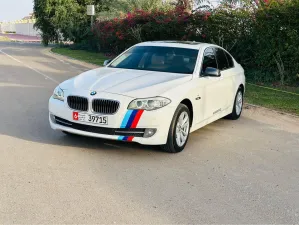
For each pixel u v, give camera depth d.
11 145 6.12
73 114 5.91
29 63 19.52
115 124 5.67
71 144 6.27
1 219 3.85
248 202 4.55
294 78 13.89
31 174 5.00
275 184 5.14
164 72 6.81
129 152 6.04
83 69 17.97
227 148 6.62
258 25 14.46
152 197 4.52
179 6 19.39
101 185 4.78
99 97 5.75
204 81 6.85
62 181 4.83
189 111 6.40
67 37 33.12
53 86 12.33
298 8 13.12
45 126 7.30
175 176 5.20
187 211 4.23
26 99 9.94
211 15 16.34
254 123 8.59
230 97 8.15
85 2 32.56
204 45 7.67
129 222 3.91
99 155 5.84
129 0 27.44
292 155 6.45
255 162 5.98
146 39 21.08
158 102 5.73
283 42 13.71
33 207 4.12
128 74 6.60
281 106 10.50
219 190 4.84
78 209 4.13
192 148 6.48
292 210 4.41
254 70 15.30
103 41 25.42
